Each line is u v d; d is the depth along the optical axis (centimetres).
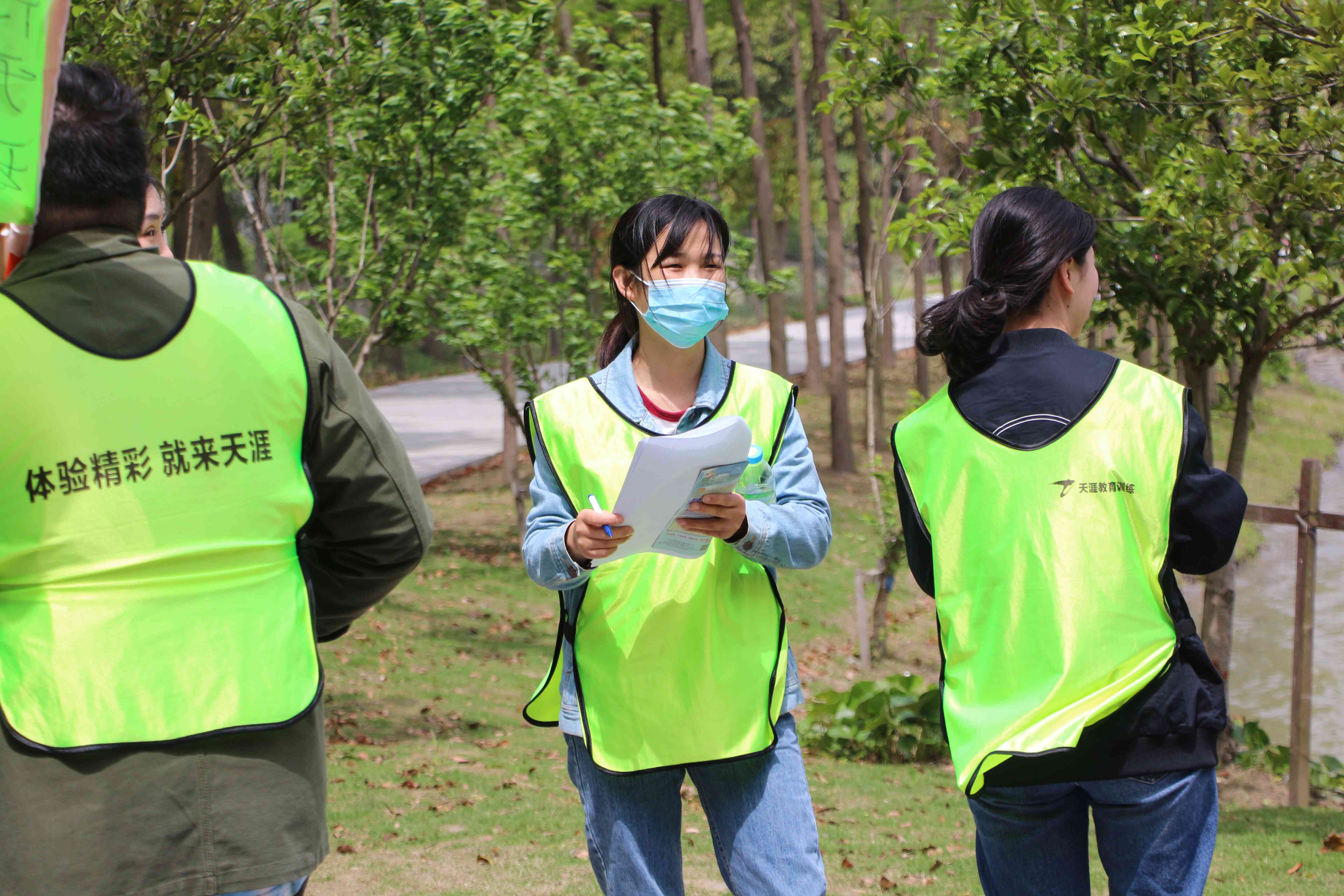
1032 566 309
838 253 3161
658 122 1839
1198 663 310
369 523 262
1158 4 823
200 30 860
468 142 1275
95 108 245
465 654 1575
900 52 998
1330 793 970
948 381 344
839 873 711
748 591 348
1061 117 866
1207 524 309
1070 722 297
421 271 1325
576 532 321
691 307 349
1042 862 327
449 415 4003
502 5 1403
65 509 230
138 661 228
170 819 225
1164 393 316
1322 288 789
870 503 2909
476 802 859
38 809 221
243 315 247
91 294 237
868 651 1741
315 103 940
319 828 243
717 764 339
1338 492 2881
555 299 1775
